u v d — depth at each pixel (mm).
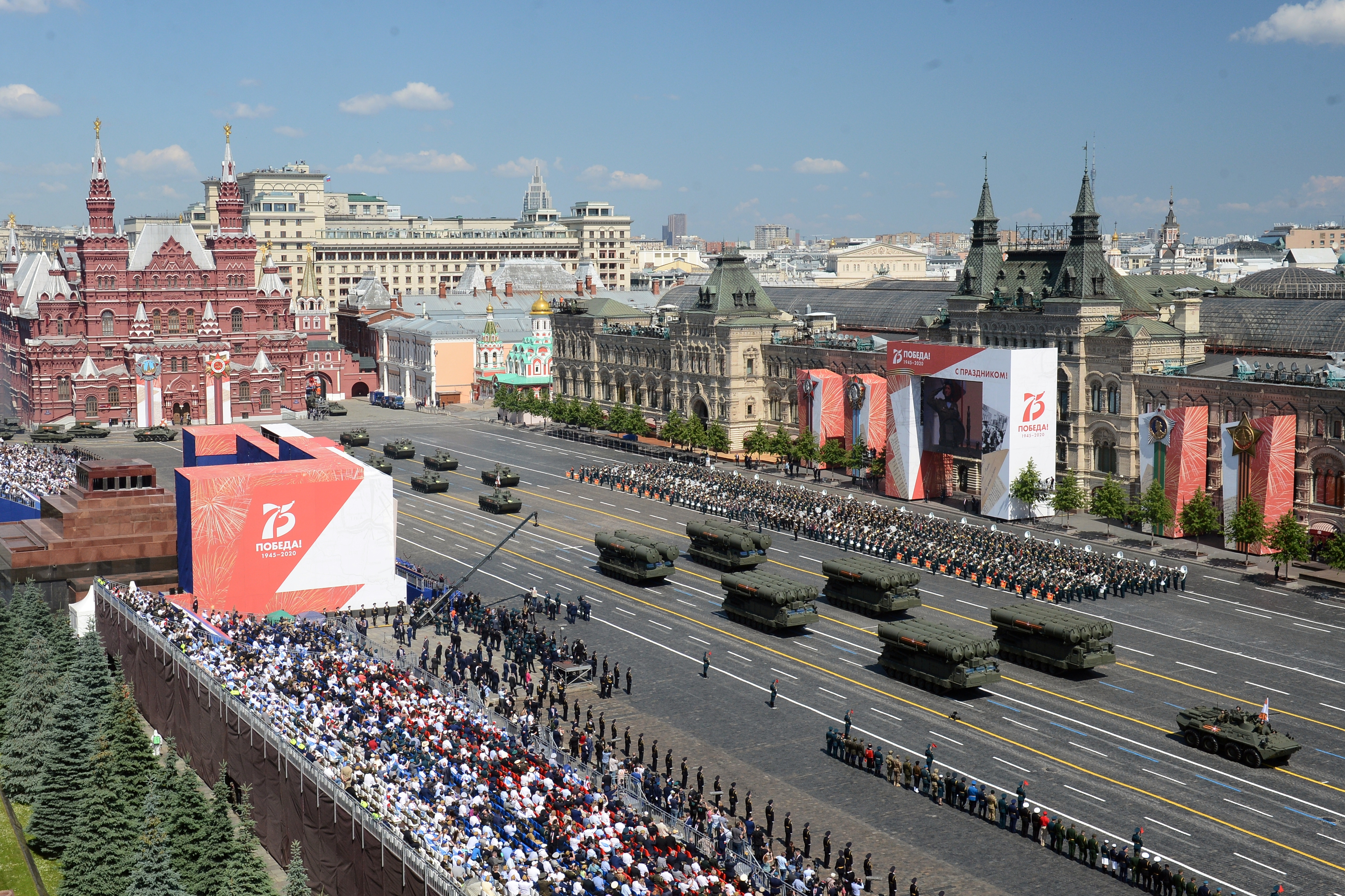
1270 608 115750
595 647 108062
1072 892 66500
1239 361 143500
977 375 154875
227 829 68250
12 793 90188
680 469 185375
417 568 133875
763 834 71562
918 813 76375
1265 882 66562
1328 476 131375
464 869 63062
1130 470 151125
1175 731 87688
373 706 85750
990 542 134250
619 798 75938
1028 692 95812
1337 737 86062
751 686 98062
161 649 98312
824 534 144125
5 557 117875
